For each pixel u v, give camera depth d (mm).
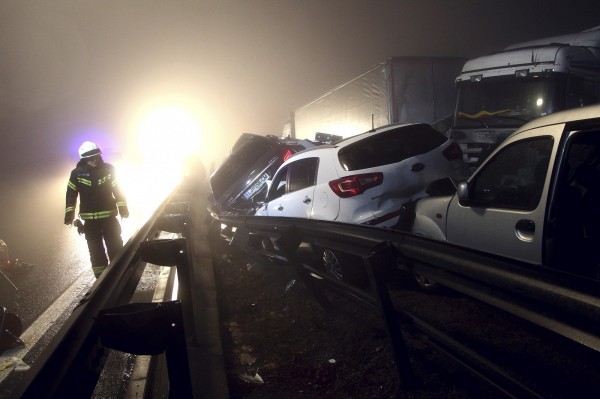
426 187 5387
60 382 1459
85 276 7016
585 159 3211
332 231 3344
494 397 2627
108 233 6047
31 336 4754
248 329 4305
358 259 4816
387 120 13188
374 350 3451
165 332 1822
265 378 3338
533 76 8844
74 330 1755
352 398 2879
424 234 4516
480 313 3883
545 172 3061
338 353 3533
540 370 2863
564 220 2885
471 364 2412
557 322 1758
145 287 5969
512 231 3242
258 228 5176
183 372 1875
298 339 3943
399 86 12938
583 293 1583
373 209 5191
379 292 2748
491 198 3607
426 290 4535
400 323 2998
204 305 4688
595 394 2555
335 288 3719
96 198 5902
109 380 3502
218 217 7766
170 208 7777
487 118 9508
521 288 1839
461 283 2287
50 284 6789
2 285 6988
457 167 5715
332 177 5473
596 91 9406
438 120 13172
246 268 6566
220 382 3094
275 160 8766
